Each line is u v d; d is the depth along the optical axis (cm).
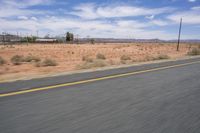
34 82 768
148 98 574
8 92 606
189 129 366
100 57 2909
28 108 460
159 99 566
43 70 1634
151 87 723
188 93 644
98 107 479
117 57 3394
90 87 702
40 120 388
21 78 865
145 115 433
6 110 445
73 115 420
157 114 441
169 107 495
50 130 344
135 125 377
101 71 1116
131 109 471
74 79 845
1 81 789
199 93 646
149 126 375
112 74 1002
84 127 360
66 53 4197
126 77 927
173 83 805
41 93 601
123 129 357
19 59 2477
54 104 494
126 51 5362
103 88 690
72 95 586
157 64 1532
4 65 2088
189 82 830
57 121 385
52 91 630
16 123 372
